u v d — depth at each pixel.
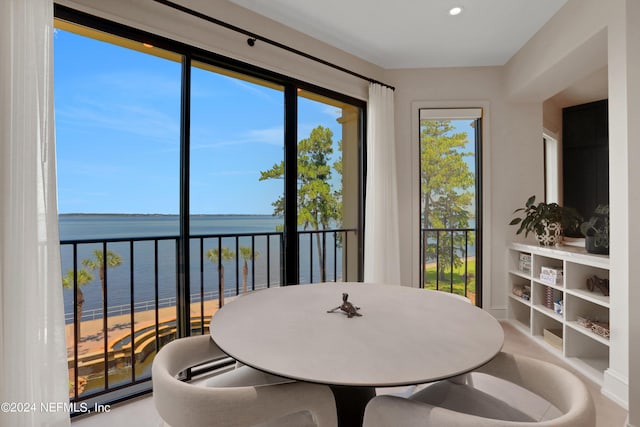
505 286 3.50
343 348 1.04
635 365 1.74
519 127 3.49
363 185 3.42
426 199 3.62
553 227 3.02
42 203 1.51
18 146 1.45
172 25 2.14
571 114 3.21
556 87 3.09
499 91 3.51
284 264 2.82
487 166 3.49
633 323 1.75
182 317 2.28
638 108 1.75
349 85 3.22
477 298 3.56
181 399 0.91
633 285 1.75
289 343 1.08
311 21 2.70
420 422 0.87
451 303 1.53
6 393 1.42
